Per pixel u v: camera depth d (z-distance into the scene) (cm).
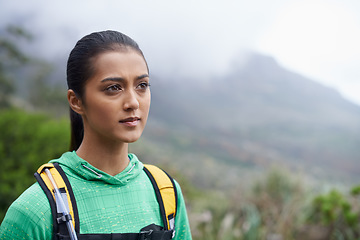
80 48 115
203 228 501
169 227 123
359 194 458
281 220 486
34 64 2277
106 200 115
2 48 2019
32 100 2022
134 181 123
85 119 119
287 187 582
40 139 704
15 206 108
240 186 634
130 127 113
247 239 468
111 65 111
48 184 110
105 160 118
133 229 115
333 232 462
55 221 105
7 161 662
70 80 117
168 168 580
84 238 107
